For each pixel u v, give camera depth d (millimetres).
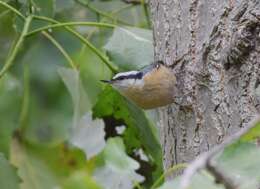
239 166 3438
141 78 6559
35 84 9852
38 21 7684
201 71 5832
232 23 5555
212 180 3330
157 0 6645
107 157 5715
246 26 5406
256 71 5367
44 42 9891
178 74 6188
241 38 5391
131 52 7082
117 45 7117
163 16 6500
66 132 9688
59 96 9914
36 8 7820
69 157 7711
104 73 8219
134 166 5785
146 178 7797
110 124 7828
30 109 9711
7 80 8406
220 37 5664
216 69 5680
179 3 6262
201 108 5848
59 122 9695
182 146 6094
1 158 6516
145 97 6555
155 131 7656
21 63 9008
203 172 3350
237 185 3201
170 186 3410
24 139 7820
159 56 6598
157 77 6289
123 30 7207
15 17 7871
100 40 8445
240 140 3551
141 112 7496
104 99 7613
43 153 7730
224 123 5566
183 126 6082
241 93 5434
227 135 5520
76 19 9453
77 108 8008
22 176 7695
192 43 6035
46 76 9891
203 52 5805
